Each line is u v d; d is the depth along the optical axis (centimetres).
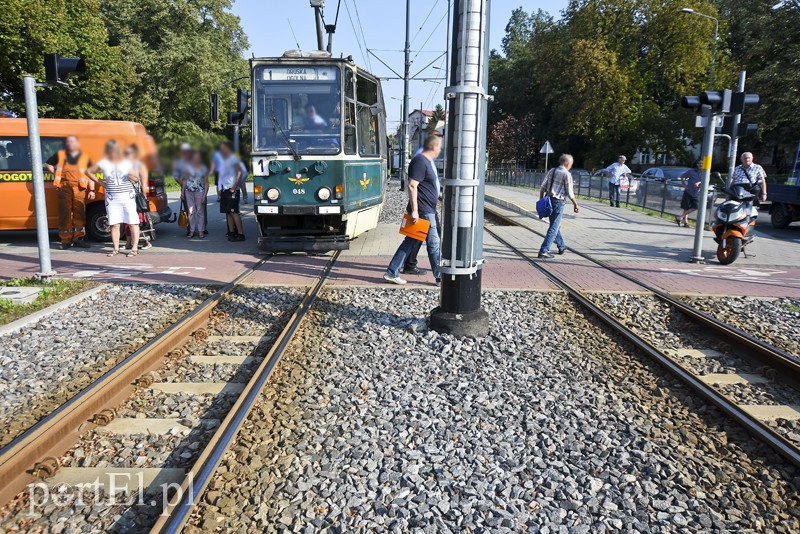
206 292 853
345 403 491
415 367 575
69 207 1220
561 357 611
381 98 1395
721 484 385
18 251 1208
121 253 1180
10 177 1239
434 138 845
